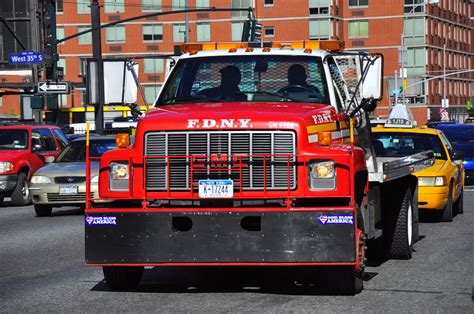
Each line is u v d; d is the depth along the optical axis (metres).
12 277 13.97
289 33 111.94
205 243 11.31
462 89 134.25
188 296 11.99
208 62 13.54
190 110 12.01
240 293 12.20
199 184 11.52
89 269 14.76
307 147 11.48
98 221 11.55
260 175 11.48
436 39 120.00
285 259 11.20
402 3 114.50
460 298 11.71
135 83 13.74
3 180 30.39
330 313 10.70
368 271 14.21
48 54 55.88
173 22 113.69
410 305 11.23
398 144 22.77
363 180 12.66
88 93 20.02
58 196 24.92
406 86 73.56
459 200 24.39
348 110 13.39
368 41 115.62
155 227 11.41
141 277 13.04
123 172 11.81
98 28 46.97
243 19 112.12
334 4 111.88
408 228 15.60
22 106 84.06
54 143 33.09
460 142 37.78
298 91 13.13
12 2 79.44
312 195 11.41
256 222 11.38
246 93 13.19
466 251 16.56
